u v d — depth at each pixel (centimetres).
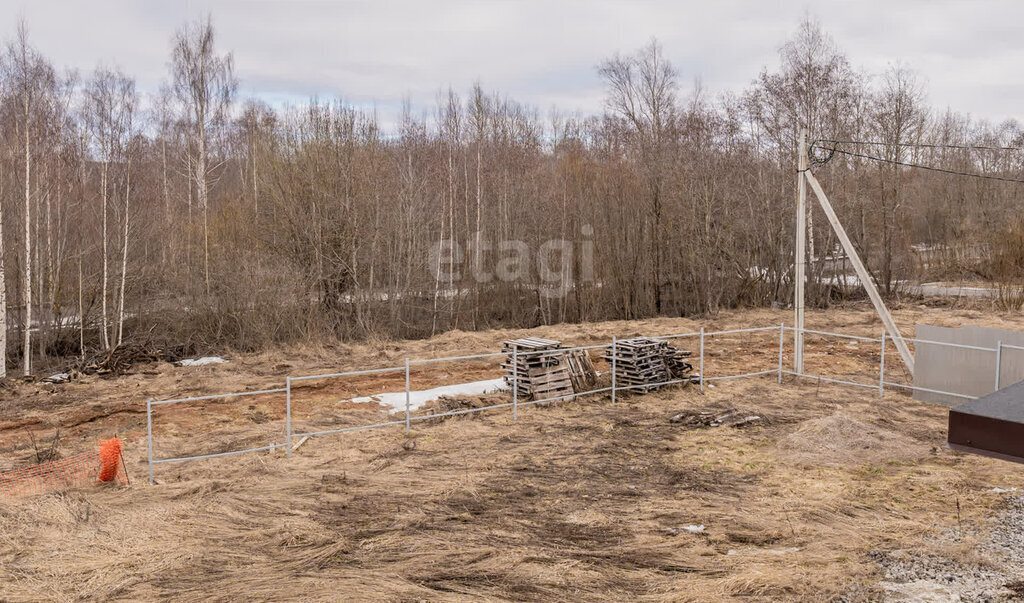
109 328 3147
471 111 4766
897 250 4466
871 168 4200
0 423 1602
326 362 2347
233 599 712
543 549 838
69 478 1143
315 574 770
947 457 1181
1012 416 432
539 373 1652
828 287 3906
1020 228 4050
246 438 1391
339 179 3438
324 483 1102
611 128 4653
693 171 3869
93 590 745
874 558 789
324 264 3378
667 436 1357
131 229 3180
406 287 3469
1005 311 3359
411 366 2238
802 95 4025
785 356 2311
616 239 3847
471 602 698
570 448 1285
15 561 816
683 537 867
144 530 907
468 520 943
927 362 1591
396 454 1262
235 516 959
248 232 3400
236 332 2995
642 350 1723
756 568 764
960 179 5369
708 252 3750
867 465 1150
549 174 4138
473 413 1552
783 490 1034
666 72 4412
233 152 5400
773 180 4128
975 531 858
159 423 1588
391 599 705
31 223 3134
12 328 3148
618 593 722
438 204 4003
